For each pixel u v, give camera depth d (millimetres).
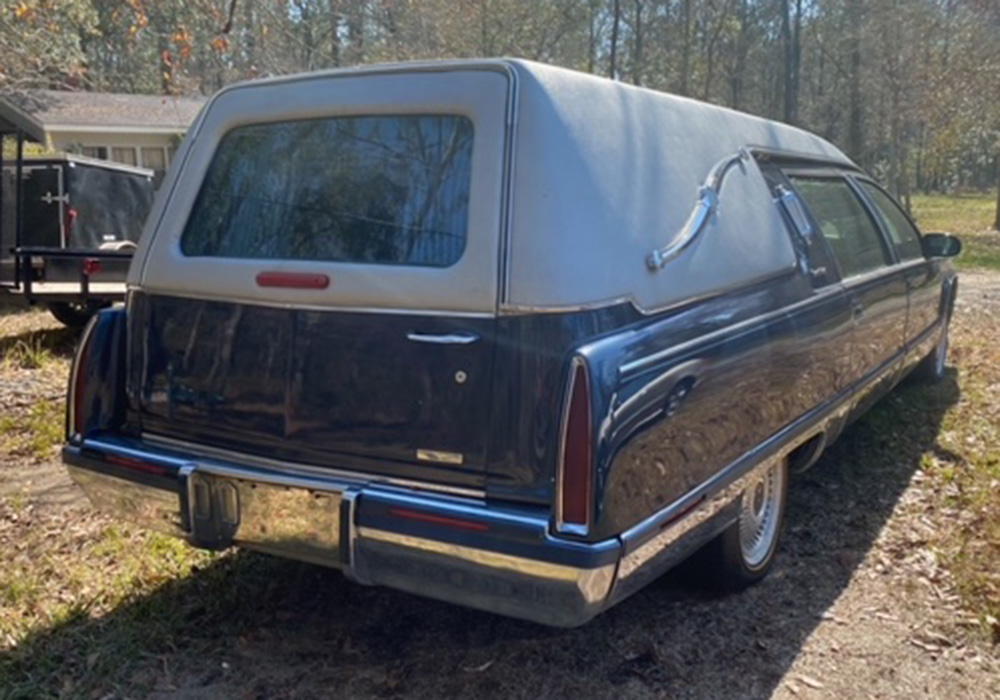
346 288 2402
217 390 2664
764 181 3326
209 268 2662
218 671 2758
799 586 3299
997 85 19344
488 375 2238
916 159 37125
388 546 2320
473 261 2254
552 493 2164
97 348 2838
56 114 20141
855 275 3924
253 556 3504
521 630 3000
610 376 2164
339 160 2584
